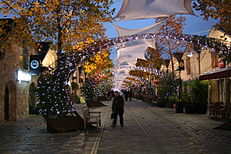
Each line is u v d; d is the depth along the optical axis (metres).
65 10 17.08
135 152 8.22
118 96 14.49
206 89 22.56
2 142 10.20
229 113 17.28
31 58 22.59
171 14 14.55
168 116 20.19
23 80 21.28
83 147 9.11
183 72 34.81
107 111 25.44
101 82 45.47
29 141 10.37
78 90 46.59
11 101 19.58
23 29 16.36
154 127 14.00
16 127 14.82
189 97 24.33
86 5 16.50
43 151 8.58
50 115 13.31
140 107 31.39
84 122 12.55
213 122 16.08
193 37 14.40
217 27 11.68
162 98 31.00
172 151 8.30
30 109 23.77
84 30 18.81
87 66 30.59
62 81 13.77
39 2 16.64
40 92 13.49
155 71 33.81
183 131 12.52
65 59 14.08
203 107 21.95
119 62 41.38
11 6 16.31
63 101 13.52
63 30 17.31
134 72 51.31
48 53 27.25
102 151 8.42
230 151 8.26
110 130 13.09
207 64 26.45
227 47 13.53
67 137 11.22
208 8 10.84
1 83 17.89
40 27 17.03
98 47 14.47
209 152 8.15
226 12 10.59
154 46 29.70
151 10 13.50
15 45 19.92
